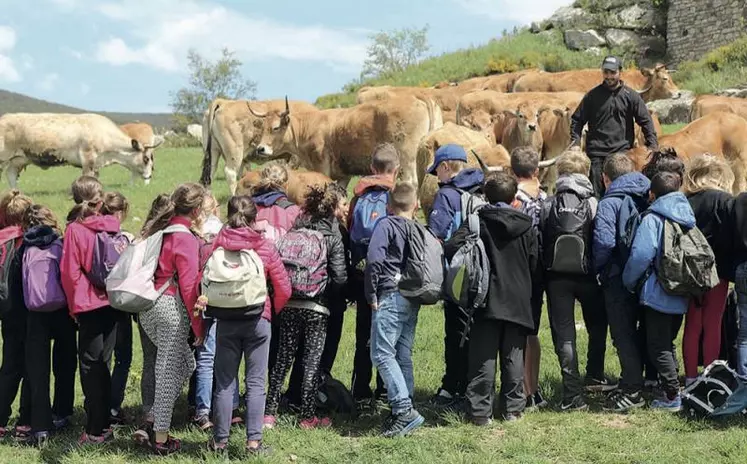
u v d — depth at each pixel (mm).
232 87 59125
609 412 6492
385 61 50125
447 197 6621
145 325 5891
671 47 35500
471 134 11203
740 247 6258
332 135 14094
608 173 6688
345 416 6645
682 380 7195
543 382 7285
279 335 6414
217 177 21469
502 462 5570
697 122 12820
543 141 15336
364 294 6637
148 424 6098
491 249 6211
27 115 18656
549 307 6621
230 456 5832
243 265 5645
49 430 6281
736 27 33094
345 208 6797
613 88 9805
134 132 20703
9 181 19047
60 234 6402
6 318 6336
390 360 6117
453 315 6695
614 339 6492
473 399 6289
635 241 6188
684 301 6238
